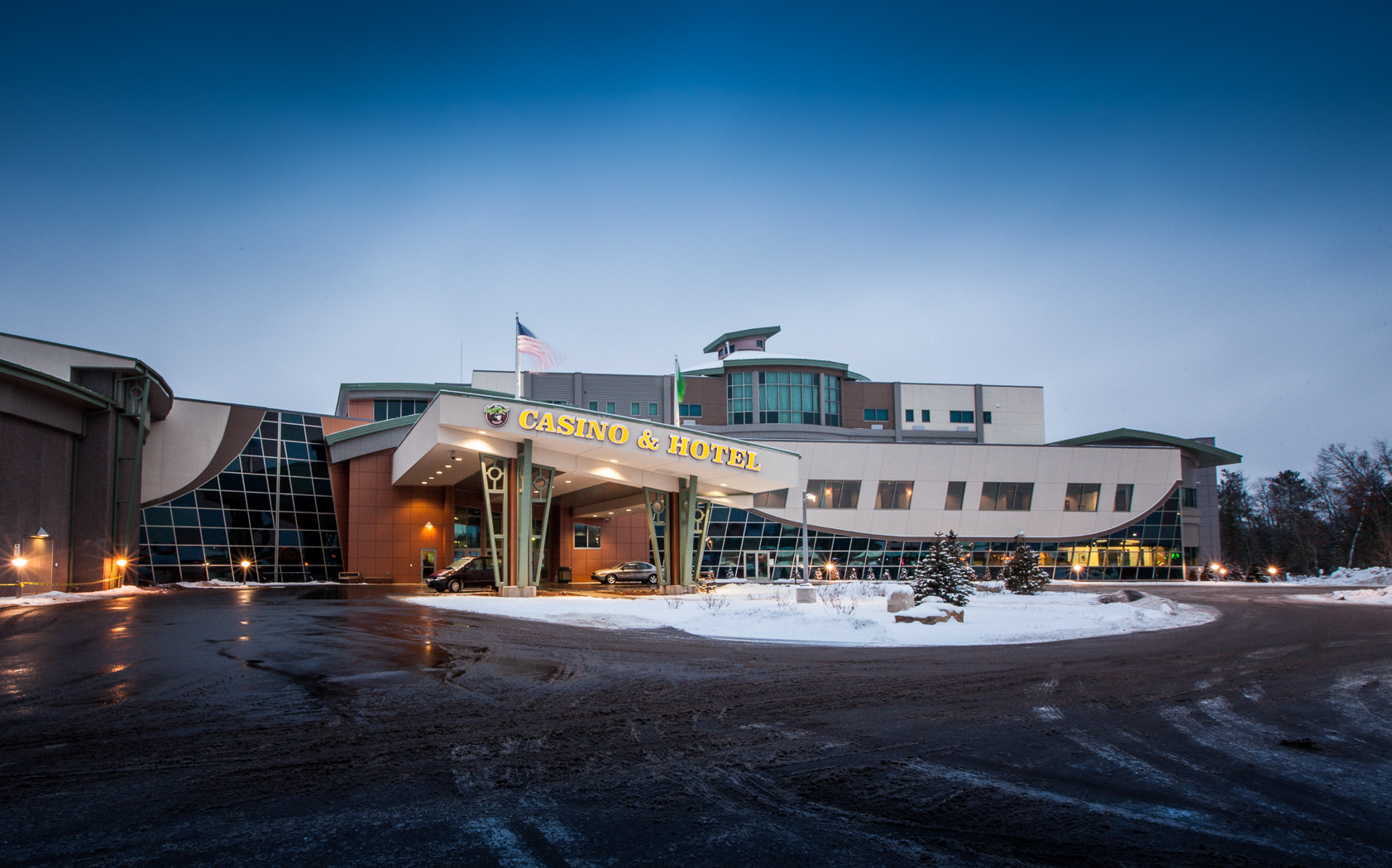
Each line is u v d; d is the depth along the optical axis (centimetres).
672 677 1306
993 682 1284
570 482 4272
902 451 6512
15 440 3475
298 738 867
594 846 562
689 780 724
